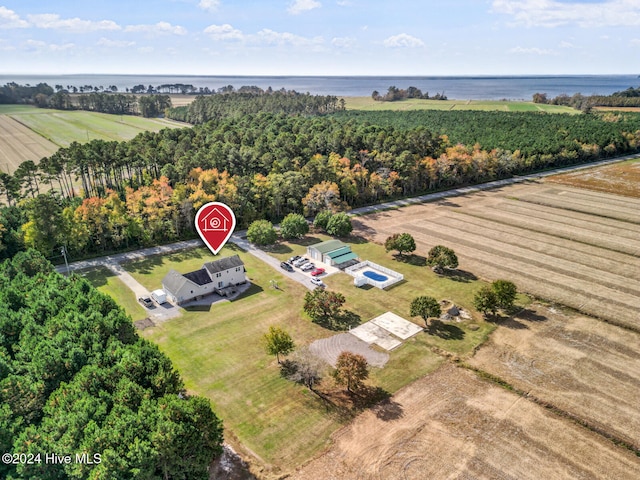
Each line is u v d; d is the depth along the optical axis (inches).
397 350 2142.0
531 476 1460.4
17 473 1302.9
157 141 4845.0
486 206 4566.9
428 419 1707.7
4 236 3142.2
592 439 1616.6
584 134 7047.2
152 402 1449.3
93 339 1833.2
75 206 3531.0
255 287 2812.5
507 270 3053.6
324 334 2282.2
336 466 1499.8
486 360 2068.2
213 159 4229.8
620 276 2962.6
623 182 5492.1
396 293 2726.4
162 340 2224.4
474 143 6309.1
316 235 3750.0
